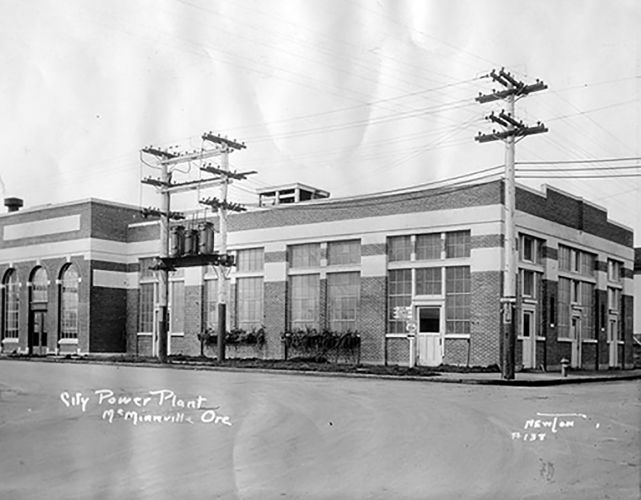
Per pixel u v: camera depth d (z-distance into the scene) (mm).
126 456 9070
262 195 36969
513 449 9695
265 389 17500
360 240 30281
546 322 28844
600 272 33281
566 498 7246
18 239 40531
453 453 9344
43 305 39250
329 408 13734
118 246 38625
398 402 14891
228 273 34406
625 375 27422
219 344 29734
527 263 27953
